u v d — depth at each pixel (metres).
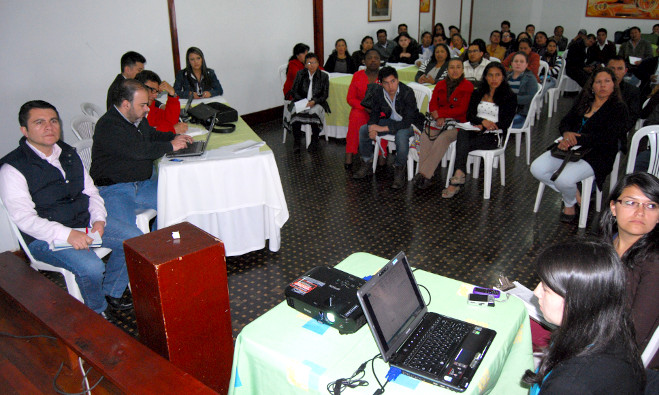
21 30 4.11
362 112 4.59
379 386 1.19
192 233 1.77
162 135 3.06
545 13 11.25
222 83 6.07
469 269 2.90
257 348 1.35
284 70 5.82
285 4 6.58
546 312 1.08
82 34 4.54
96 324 1.98
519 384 1.52
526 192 4.07
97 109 3.92
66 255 2.28
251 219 3.00
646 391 1.23
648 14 9.88
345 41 7.10
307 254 3.12
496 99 3.88
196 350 1.76
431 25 10.34
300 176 4.57
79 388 1.99
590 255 0.99
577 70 7.03
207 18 5.69
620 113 3.17
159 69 5.32
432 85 5.21
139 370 1.68
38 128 2.20
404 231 3.41
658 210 1.53
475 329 1.38
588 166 3.27
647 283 1.51
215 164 2.74
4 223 2.88
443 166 4.70
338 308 1.39
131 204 2.76
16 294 2.21
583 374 0.96
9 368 2.10
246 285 2.78
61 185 2.35
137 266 1.64
